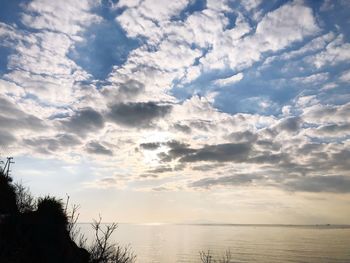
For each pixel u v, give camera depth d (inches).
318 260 7268.7
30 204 845.2
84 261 740.7
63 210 836.6
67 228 821.9
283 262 6993.1
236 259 7578.7
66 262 727.7
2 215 757.3
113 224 645.3
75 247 797.9
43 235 756.0
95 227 633.6
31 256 706.8
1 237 698.2
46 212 807.1
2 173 837.8
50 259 724.0
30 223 771.4
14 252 674.8
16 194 846.5
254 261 7214.6
